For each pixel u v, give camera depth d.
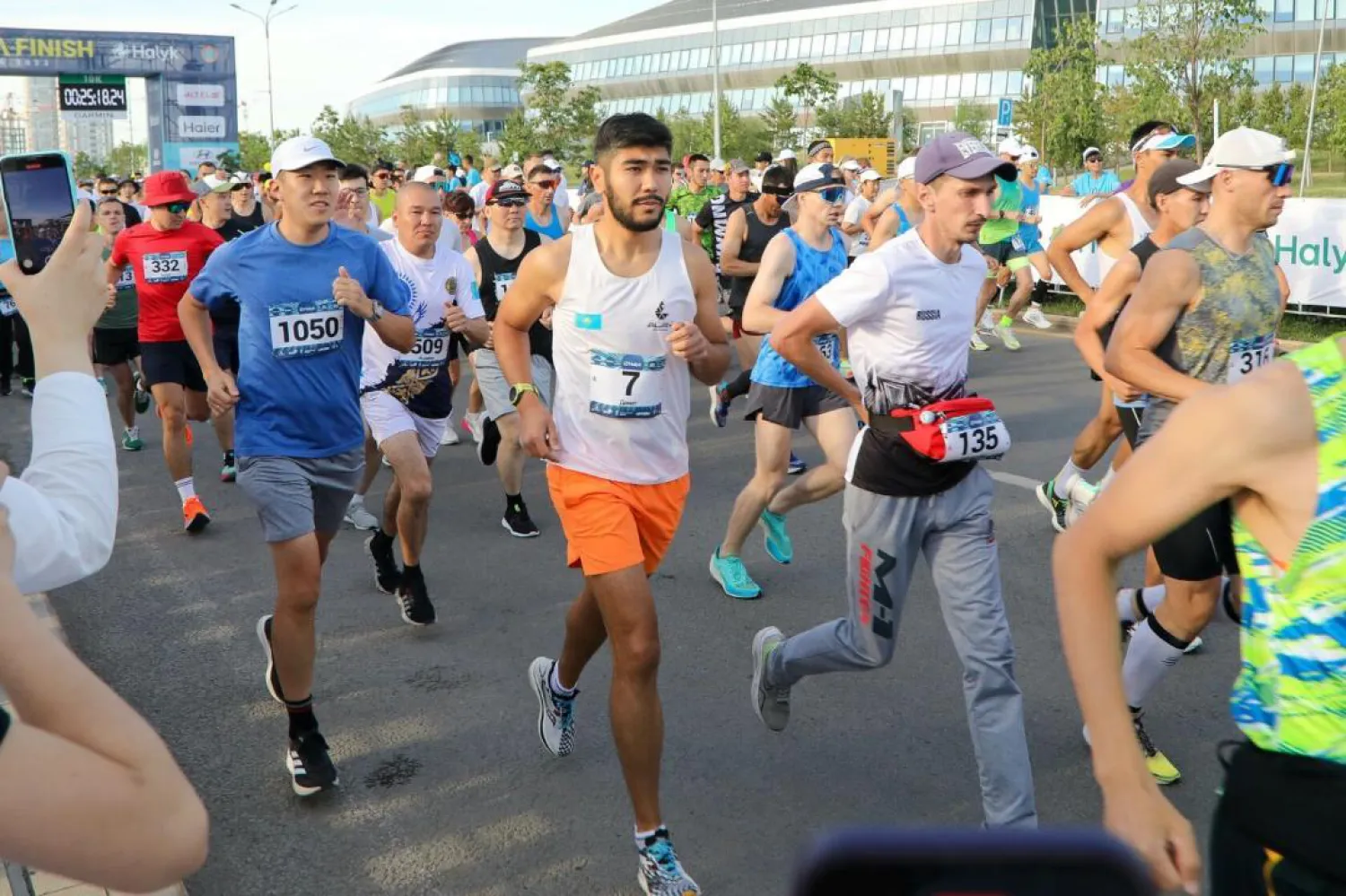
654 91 94.25
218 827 3.87
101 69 51.38
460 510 7.44
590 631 3.91
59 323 1.56
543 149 56.81
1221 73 26.53
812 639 3.96
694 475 8.07
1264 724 1.69
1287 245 12.91
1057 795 3.95
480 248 7.05
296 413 4.22
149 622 5.71
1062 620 1.74
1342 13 60.84
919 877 0.79
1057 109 35.28
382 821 3.89
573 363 3.64
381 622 5.60
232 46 53.03
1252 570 1.67
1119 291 4.95
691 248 3.70
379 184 15.73
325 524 4.48
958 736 4.36
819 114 58.00
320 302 4.24
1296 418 1.57
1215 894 1.76
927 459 3.56
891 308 3.66
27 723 1.10
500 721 4.56
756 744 4.34
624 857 3.65
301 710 4.05
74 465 1.52
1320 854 1.63
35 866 1.07
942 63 78.06
